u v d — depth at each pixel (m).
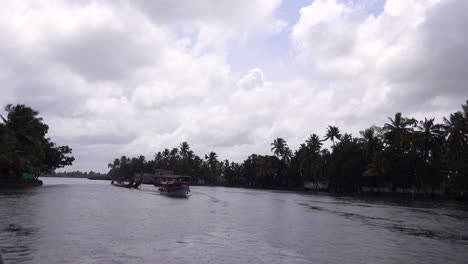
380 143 96.25
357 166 99.31
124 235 22.06
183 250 18.48
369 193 101.69
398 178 88.81
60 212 32.72
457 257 18.72
